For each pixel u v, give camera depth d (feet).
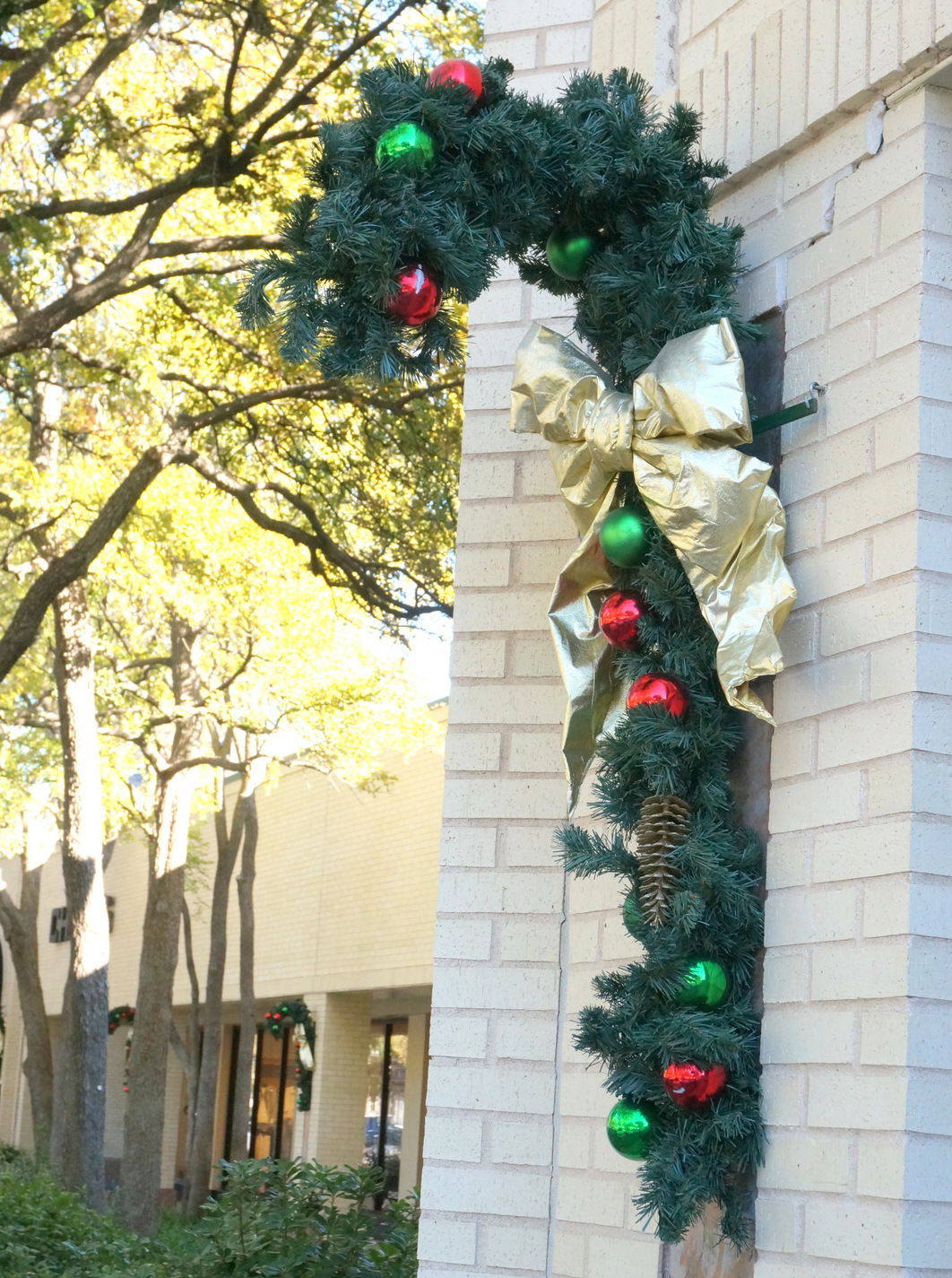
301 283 8.97
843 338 9.39
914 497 8.56
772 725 9.34
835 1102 8.33
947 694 8.40
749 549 9.01
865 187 9.44
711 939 9.19
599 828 11.81
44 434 46.11
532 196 9.66
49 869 118.62
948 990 8.07
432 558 41.50
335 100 35.63
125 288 34.73
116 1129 102.12
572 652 10.14
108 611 60.54
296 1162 22.27
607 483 9.78
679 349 9.25
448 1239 11.82
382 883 68.23
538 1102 11.85
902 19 9.20
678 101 11.50
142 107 39.34
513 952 12.21
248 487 40.27
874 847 8.39
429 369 9.48
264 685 58.39
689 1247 9.64
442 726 65.21
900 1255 7.71
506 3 13.91
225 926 61.77
